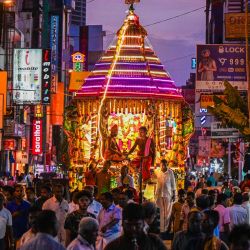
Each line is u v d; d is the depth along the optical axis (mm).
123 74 43625
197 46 56125
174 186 35781
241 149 64688
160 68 44688
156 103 43094
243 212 24234
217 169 111188
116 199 24766
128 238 13195
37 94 76688
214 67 56031
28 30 119375
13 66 76812
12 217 24328
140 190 35938
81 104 43938
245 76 55875
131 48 44500
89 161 43469
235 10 84375
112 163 42031
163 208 35531
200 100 60469
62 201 23172
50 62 77250
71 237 19578
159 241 13344
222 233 24172
